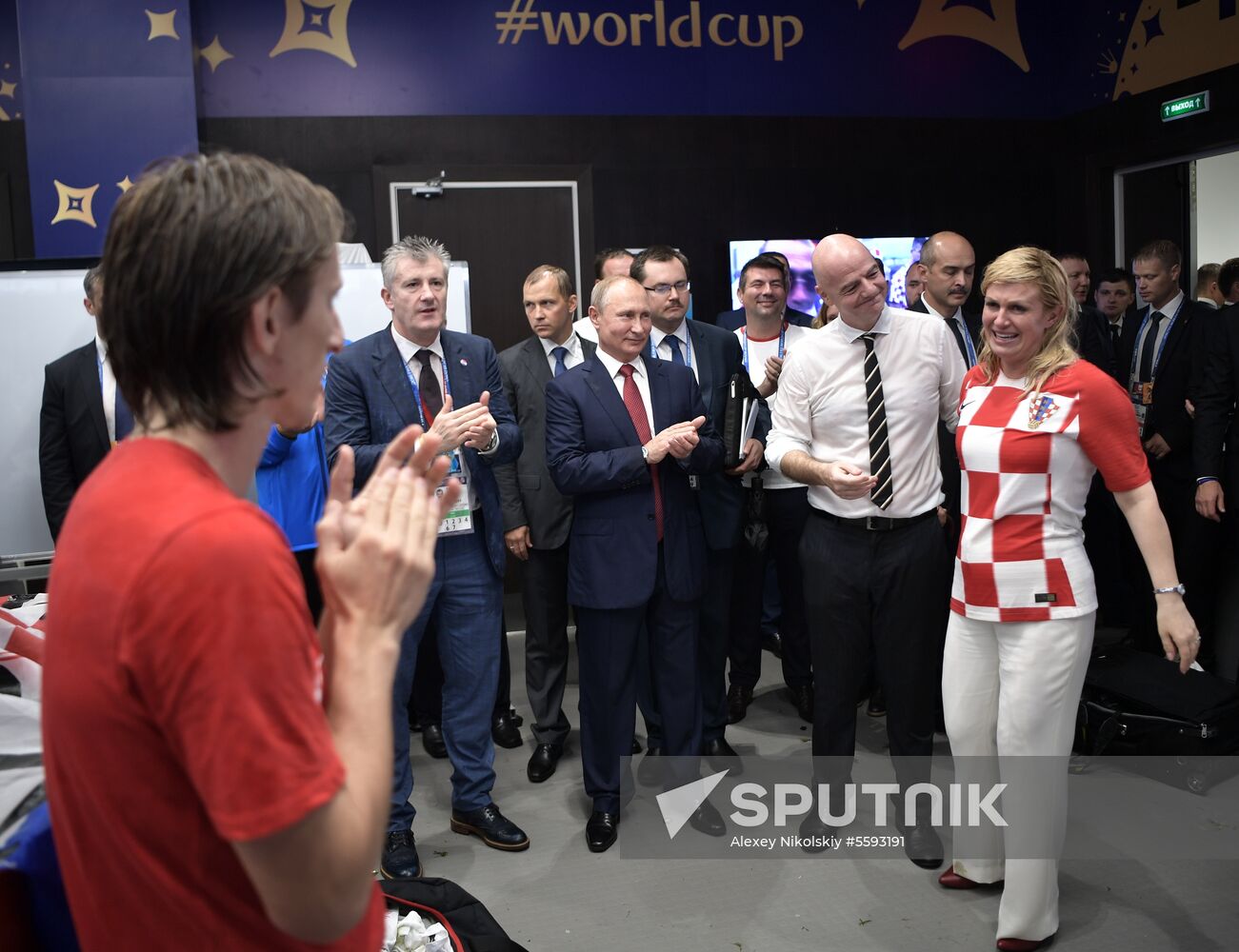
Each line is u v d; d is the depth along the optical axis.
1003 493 2.21
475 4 5.15
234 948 0.69
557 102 5.29
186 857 0.68
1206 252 6.96
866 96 5.62
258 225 0.69
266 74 4.97
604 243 5.38
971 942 2.33
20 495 3.50
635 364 2.91
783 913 2.48
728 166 5.47
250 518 0.67
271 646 0.64
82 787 0.68
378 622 0.74
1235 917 2.39
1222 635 4.03
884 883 2.61
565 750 3.56
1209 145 5.07
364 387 2.73
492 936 1.92
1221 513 3.79
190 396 0.71
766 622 4.57
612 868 2.72
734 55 5.46
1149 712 3.22
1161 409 4.28
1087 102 5.68
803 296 5.50
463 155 5.19
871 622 2.71
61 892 0.85
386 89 5.09
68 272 3.52
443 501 0.82
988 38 5.74
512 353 3.53
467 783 2.87
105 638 0.64
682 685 2.92
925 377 2.63
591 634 2.84
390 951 1.80
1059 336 2.21
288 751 0.63
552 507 3.38
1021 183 5.83
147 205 0.70
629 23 5.33
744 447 3.16
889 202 5.66
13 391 3.48
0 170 4.71
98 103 4.53
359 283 3.62
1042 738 2.21
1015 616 2.21
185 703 0.62
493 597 2.83
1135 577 4.30
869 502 2.64
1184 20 5.10
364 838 0.67
